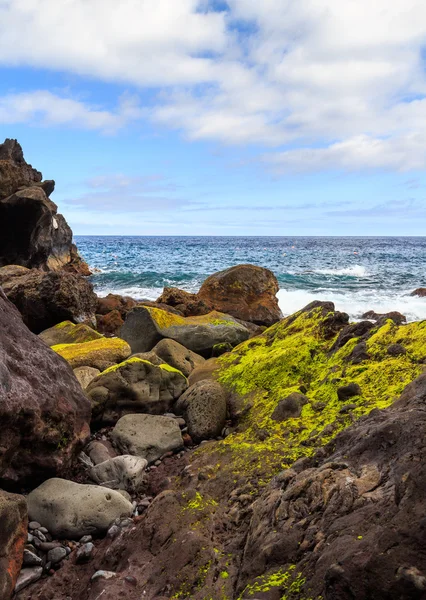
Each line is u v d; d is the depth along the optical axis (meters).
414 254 59.94
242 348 7.92
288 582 2.65
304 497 3.20
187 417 6.03
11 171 29.08
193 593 3.11
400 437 3.21
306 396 5.66
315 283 26.03
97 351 7.88
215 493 4.19
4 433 4.14
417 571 2.05
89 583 3.56
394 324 6.37
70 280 12.63
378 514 2.56
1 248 29.00
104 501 4.29
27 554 3.75
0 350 4.46
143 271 34.19
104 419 6.19
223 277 16.06
